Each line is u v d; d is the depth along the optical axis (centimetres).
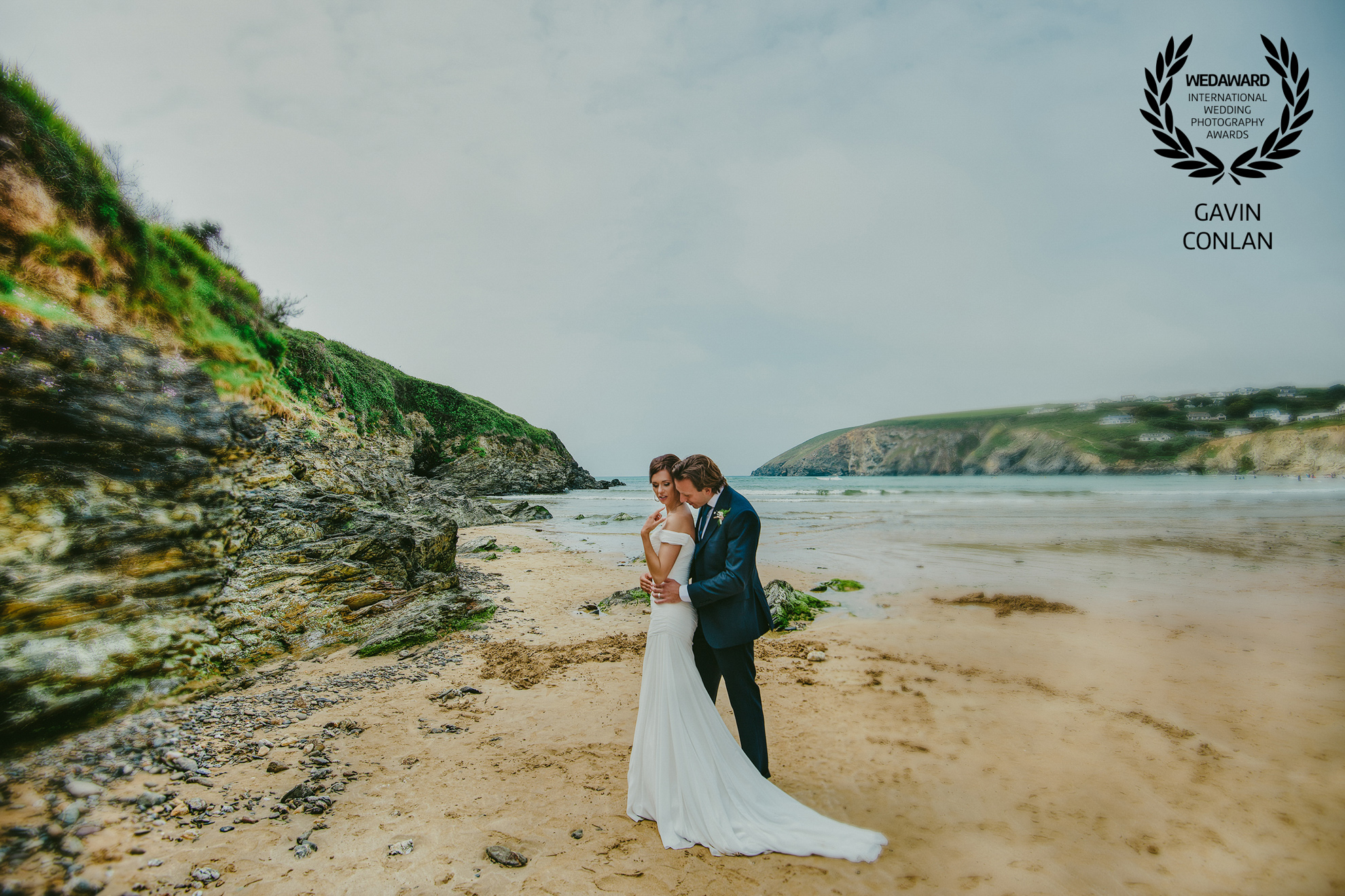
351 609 666
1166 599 820
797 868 267
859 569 1147
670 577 320
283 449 814
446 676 546
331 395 2098
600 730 431
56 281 559
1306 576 949
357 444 1427
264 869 253
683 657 311
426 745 397
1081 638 657
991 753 388
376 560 754
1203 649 600
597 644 664
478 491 5216
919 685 523
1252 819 301
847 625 736
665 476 321
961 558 1252
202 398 695
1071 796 330
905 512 2516
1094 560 1159
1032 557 1227
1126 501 2666
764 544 1595
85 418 504
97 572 452
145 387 601
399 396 5441
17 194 551
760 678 550
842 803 327
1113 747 392
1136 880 254
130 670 430
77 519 452
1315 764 360
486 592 969
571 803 325
